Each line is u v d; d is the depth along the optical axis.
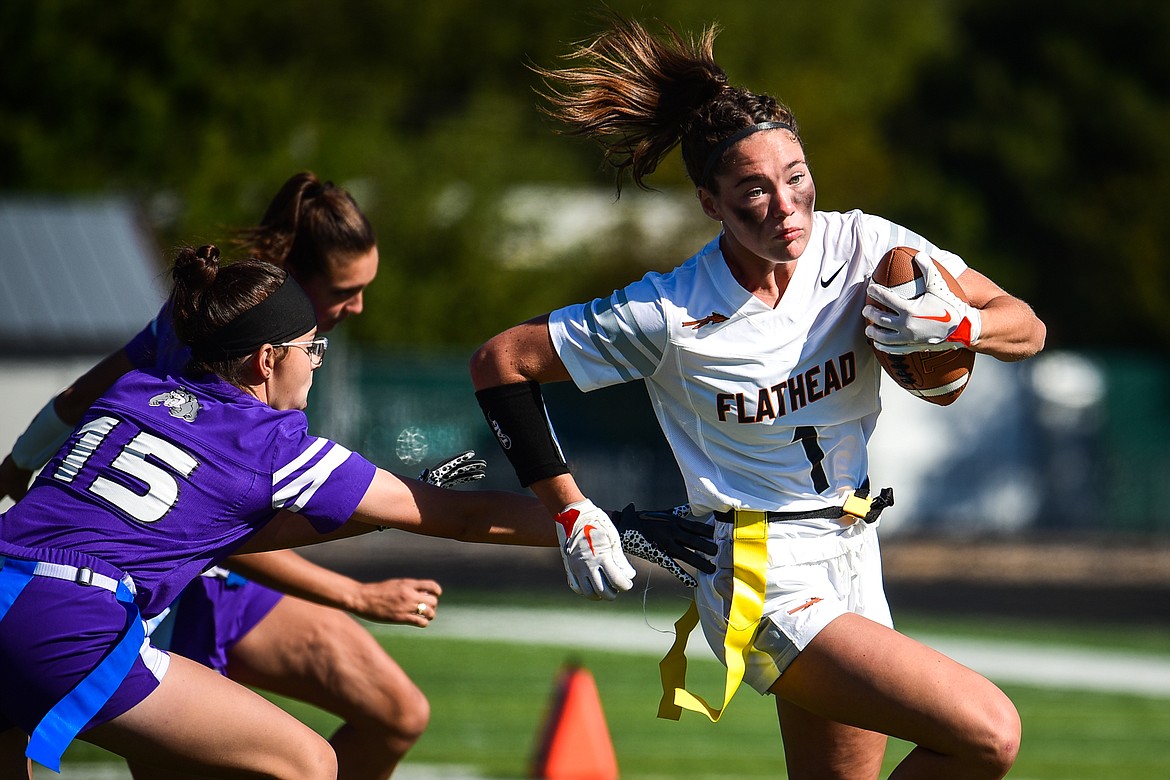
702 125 12.41
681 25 14.10
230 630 15.91
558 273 109.94
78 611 11.66
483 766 24.16
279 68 121.06
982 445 91.19
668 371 12.88
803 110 118.81
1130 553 81.44
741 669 12.52
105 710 11.68
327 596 15.59
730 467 13.09
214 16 115.38
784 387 12.76
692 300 12.69
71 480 12.19
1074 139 131.25
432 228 107.31
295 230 15.42
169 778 14.98
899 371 12.80
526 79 135.25
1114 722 30.83
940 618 51.72
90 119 102.12
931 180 133.75
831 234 13.05
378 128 114.25
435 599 15.84
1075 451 94.19
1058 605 58.41
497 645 41.53
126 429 12.32
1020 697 34.16
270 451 12.37
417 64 134.00
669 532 13.03
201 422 12.36
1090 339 129.38
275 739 12.12
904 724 11.88
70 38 103.06
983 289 13.01
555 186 117.88
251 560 15.14
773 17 138.25
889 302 12.04
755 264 12.62
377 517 12.83
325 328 16.00
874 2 147.38
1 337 58.34
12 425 58.91
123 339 60.31
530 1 135.38
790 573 12.76
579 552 12.68
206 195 100.00
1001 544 84.25
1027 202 131.00
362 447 81.00
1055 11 135.50
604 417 87.06
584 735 23.08
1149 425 94.81
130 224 65.06
